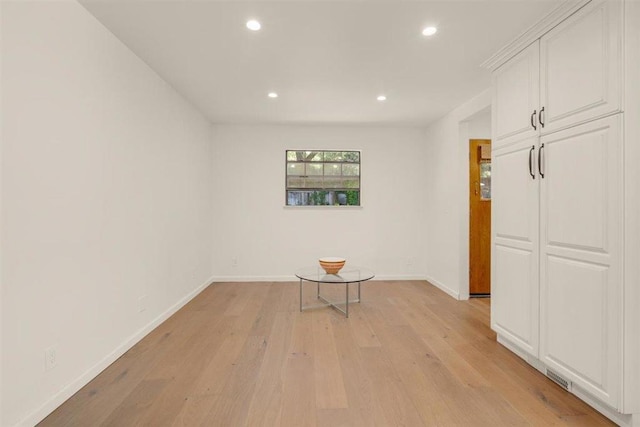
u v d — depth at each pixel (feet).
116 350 7.68
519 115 7.43
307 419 5.47
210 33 7.55
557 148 6.34
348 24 7.19
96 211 6.98
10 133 4.99
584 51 5.74
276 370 7.15
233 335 9.13
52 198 5.78
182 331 9.43
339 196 16.35
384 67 9.41
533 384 6.58
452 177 13.34
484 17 6.91
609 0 5.28
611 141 5.27
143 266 9.00
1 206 4.85
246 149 15.79
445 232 13.99
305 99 12.11
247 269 15.85
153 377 6.86
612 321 5.28
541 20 6.54
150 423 5.38
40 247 5.53
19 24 5.14
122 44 7.97
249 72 9.73
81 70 6.52
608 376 5.34
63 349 6.02
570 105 6.04
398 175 16.22
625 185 5.11
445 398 6.09
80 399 6.05
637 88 5.07
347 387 6.47
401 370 7.16
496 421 5.44
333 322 10.19
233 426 5.30
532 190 7.01
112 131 7.55
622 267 5.13
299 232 15.98
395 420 5.45
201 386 6.50
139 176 8.79
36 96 5.46
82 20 6.53
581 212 5.81
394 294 13.57
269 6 6.53
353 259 16.11
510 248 7.84
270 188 15.89
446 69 9.51
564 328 6.22
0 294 4.83
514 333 7.72
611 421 5.44
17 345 5.09
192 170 12.84
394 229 16.22
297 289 14.37
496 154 8.34
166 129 10.47
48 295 5.69
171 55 8.63
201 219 14.01
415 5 6.50
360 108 13.19
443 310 11.43
